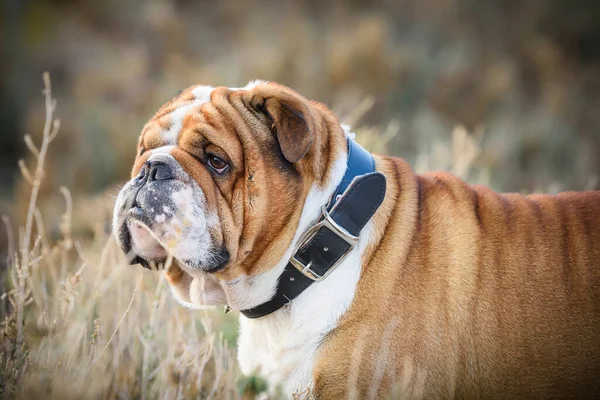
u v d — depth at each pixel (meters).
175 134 4.07
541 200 4.46
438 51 17.62
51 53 17.39
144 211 3.83
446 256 4.10
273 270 4.05
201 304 4.28
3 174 13.27
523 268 4.14
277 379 4.15
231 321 5.82
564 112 14.97
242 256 3.99
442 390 4.00
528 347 4.07
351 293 4.00
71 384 4.02
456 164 7.64
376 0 19.48
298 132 3.87
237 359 4.94
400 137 13.07
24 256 4.72
